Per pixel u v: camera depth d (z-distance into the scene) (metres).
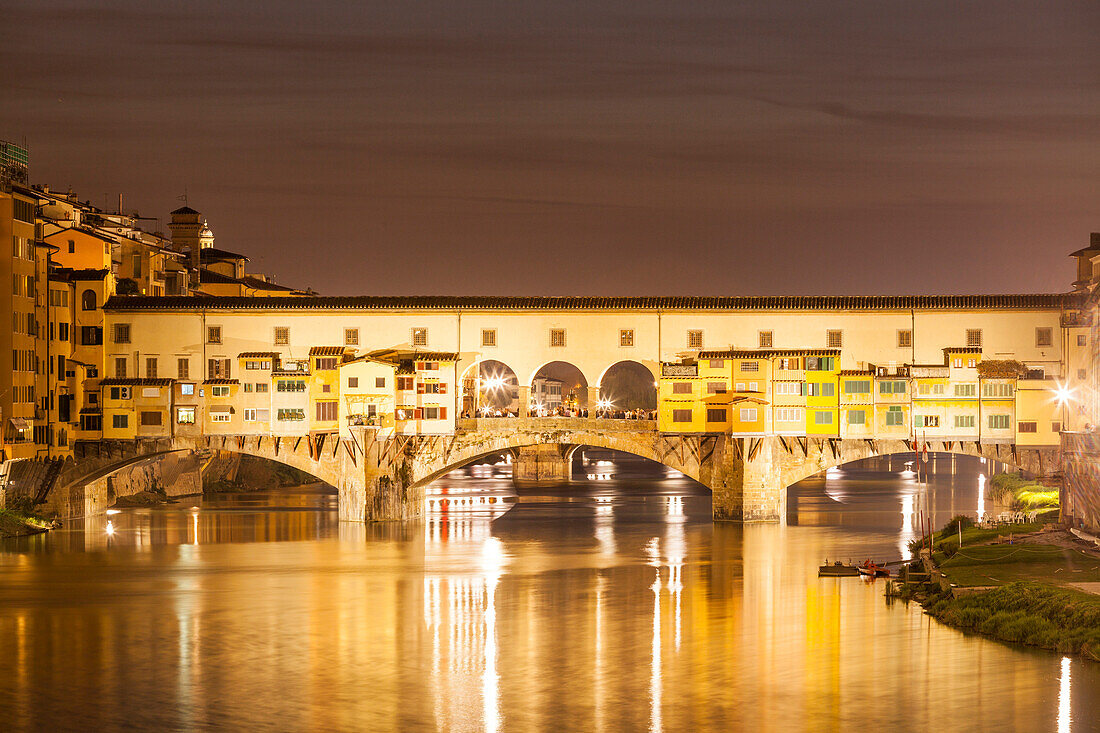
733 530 116.31
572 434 119.88
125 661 69.44
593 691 63.03
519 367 119.81
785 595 84.12
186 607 82.69
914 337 116.69
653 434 119.56
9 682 65.62
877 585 87.19
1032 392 114.06
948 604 76.56
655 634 73.75
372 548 107.06
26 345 111.94
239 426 119.81
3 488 112.12
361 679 65.69
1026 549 88.88
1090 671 63.75
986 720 57.25
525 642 72.56
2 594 87.12
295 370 119.75
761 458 118.31
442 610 81.19
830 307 117.44
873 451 116.62
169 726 58.91
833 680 63.59
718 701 61.03
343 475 120.12
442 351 120.38
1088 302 112.31
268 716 60.09
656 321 119.12
